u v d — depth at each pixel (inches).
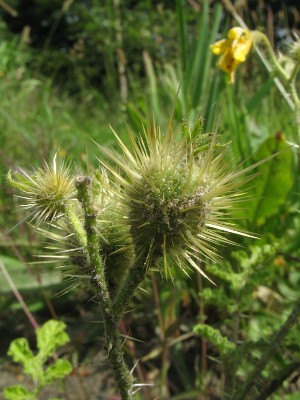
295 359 3.9
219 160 2.8
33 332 6.4
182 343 5.9
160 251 2.8
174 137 2.8
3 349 6.1
